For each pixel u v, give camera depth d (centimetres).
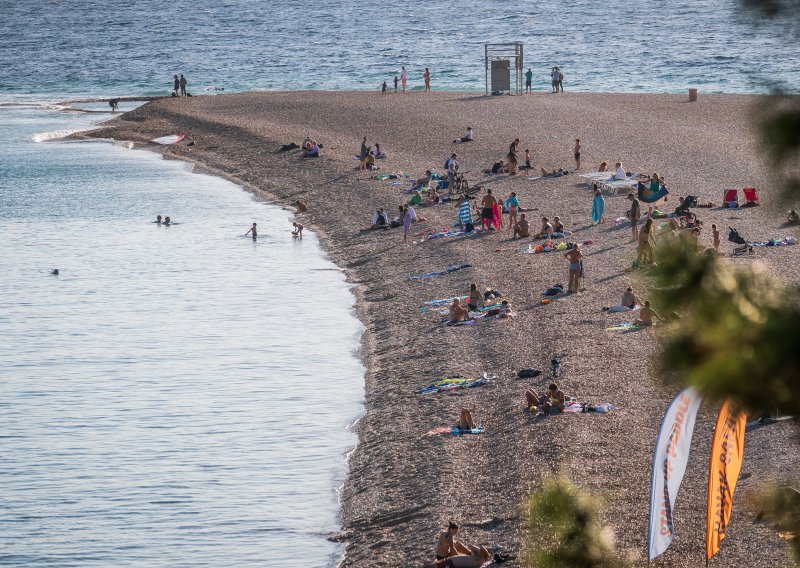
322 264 15712
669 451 4881
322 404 10044
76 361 11369
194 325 12719
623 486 7244
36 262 15925
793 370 1313
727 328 1355
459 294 13125
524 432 8500
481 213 16188
